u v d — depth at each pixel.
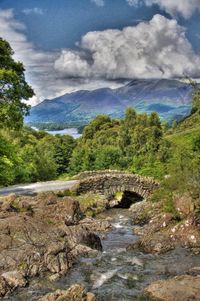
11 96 38.94
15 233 20.53
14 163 43.22
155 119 120.56
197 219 24.94
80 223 29.78
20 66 40.94
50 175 70.75
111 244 25.53
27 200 29.95
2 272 17.84
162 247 22.81
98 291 16.91
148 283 17.80
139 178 41.62
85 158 75.56
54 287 17.28
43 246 19.97
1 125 38.97
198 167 28.31
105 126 130.12
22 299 15.99
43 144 92.81
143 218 32.72
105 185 41.56
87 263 20.55
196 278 17.17
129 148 87.19
